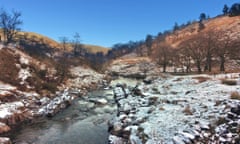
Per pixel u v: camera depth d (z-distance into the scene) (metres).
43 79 42.28
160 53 87.88
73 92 40.22
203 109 17.72
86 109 30.06
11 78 35.03
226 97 19.55
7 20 65.44
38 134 20.17
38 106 29.36
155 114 19.06
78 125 23.03
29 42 113.19
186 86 29.48
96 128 21.94
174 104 21.44
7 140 16.73
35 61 48.88
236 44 68.69
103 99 35.25
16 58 43.41
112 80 70.31
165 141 13.53
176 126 15.48
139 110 21.73
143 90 31.95
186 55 70.38
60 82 45.25
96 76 66.44
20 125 22.59
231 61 67.81
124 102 28.47
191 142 13.12
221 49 55.56
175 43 134.12
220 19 142.00
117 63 119.81
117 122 19.91
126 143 15.67
